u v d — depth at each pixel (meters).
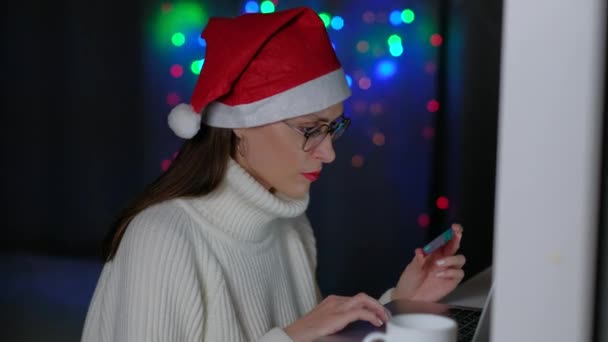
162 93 4.02
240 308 1.21
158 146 4.06
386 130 3.46
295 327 1.07
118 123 4.11
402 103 3.43
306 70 1.16
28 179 4.26
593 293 0.49
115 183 4.16
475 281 1.45
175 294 1.10
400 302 1.27
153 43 3.99
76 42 4.11
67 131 4.18
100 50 4.09
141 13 3.99
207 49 1.21
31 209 4.28
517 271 0.50
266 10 3.66
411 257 3.50
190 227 1.17
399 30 3.38
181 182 1.21
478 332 0.86
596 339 0.49
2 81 4.21
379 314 1.07
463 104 3.32
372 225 3.55
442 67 3.34
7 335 2.94
